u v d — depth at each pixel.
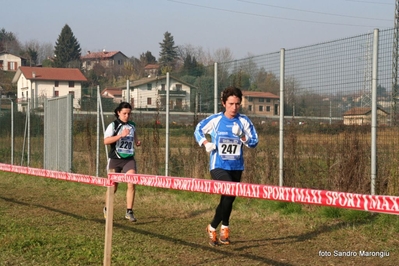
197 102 11.26
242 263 6.18
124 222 8.58
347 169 8.47
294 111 9.26
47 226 8.20
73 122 15.11
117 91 29.84
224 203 6.76
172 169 11.65
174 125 11.66
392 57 7.87
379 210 3.81
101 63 112.81
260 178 9.84
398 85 7.82
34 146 17.75
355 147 8.41
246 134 6.68
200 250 6.73
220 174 6.55
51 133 16.19
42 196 11.51
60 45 108.56
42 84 74.75
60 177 6.73
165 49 100.88
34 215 9.18
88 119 14.59
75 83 76.50
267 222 8.31
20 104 18.83
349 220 8.01
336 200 4.01
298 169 9.17
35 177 14.55
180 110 11.64
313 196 4.14
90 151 14.27
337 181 8.55
